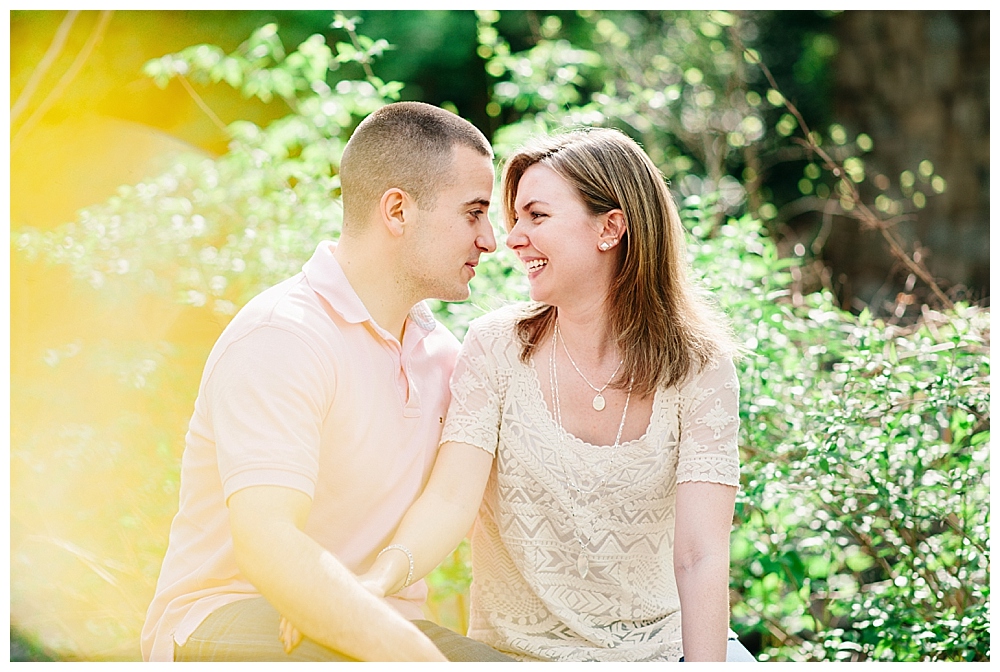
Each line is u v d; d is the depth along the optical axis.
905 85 7.24
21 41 6.02
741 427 2.64
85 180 5.80
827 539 2.64
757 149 6.54
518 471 1.99
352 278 1.96
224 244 3.50
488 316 2.12
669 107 5.84
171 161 5.75
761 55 7.50
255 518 1.65
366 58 3.67
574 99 3.96
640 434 2.00
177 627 1.82
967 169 6.90
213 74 3.91
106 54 6.21
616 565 1.97
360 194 1.96
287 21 6.66
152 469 3.29
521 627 2.01
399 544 1.85
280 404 1.74
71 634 3.26
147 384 3.29
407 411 1.94
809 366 2.81
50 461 3.32
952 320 2.64
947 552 2.59
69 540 3.31
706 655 1.82
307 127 3.70
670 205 2.01
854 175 4.06
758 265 2.82
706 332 2.02
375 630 1.59
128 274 3.30
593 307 2.00
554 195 1.94
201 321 3.47
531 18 6.03
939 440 2.65
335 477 1.88
